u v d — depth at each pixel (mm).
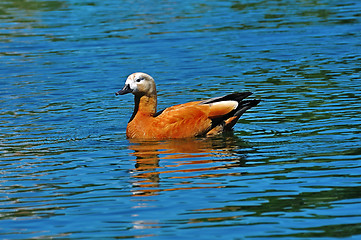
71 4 36844
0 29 30109
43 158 13508
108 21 31344
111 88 20031
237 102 15188
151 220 9938
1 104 18422
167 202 10664
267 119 16156
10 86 20453
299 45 25062
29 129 15914
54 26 30484
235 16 31750
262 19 30797
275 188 11141
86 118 16938
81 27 30016
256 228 9500
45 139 15031
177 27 29375
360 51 23625
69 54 24828
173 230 9523
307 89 18859
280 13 32312
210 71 21641
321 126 15164
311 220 9711
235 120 15266
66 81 20969
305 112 16516
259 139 14445
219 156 13227
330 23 29203
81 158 13445
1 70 22641
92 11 34375
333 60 22469
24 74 22000
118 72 21969
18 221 10117
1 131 15750
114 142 14727
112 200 10883
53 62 23625
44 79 21250
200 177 11898
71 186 11680
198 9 34062
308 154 13070
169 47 25469
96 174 12328
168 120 14992
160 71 21875
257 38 26625
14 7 36406
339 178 11508
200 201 10656
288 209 10172
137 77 15102
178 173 12180
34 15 33594
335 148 13375
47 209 10586
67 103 18438
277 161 12695
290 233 9289
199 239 9180
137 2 36969
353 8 32812
